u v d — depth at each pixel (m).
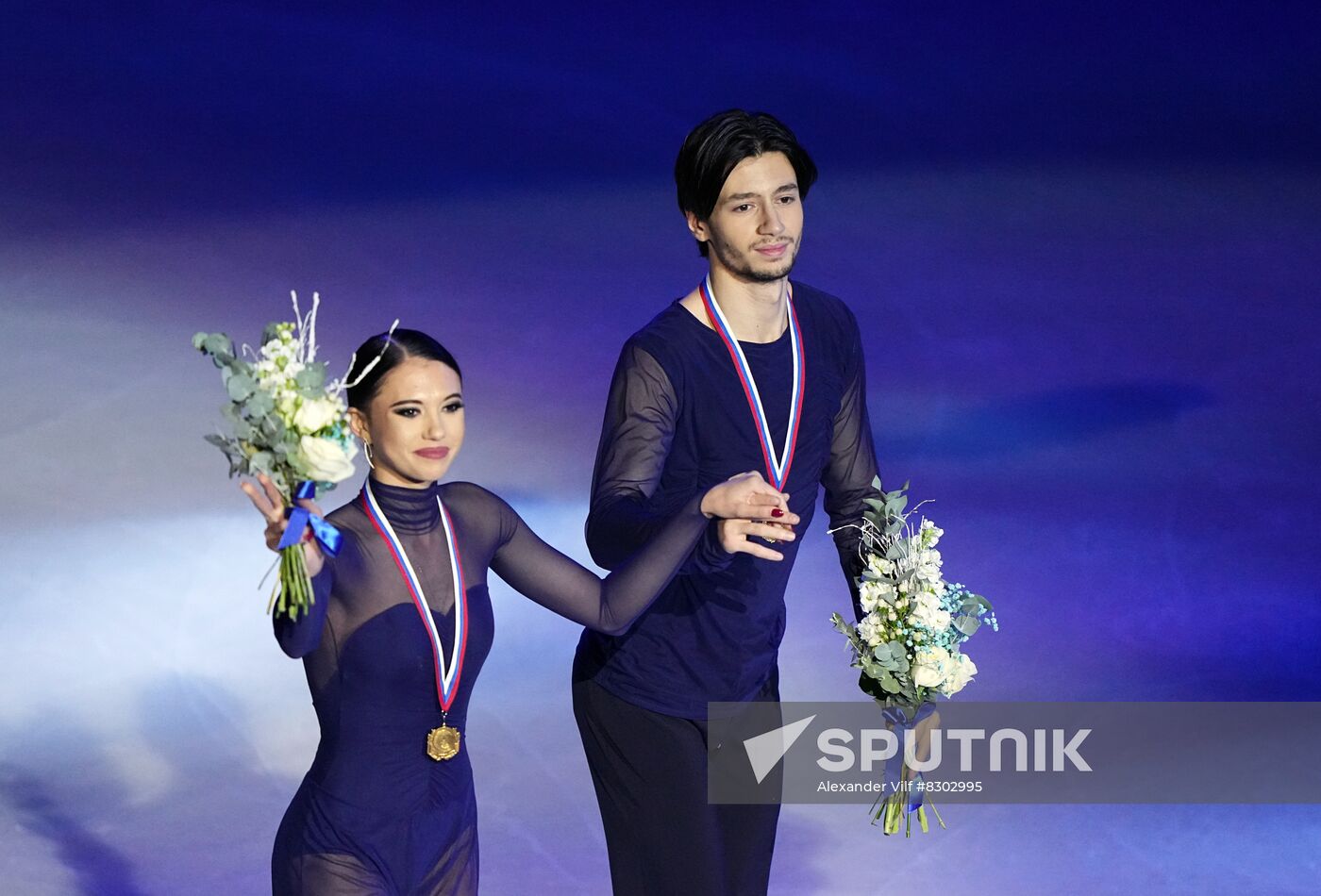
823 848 22.00
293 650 14.33
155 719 24.92
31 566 29.73
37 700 25.31
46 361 40.53
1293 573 31.44
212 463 34.84
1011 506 34.06
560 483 34.16
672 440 17.98
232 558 30.36
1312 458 37.25
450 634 15.52
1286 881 21.11
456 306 45.25
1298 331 45.34
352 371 15.25
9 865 20.84
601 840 22.17
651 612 17.77
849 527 19.52
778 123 17.52
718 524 16.20
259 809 22.55
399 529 15.34
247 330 42.97
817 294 19.03
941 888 20.91
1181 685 27.11
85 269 46.97
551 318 44.69
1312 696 26.78
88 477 33.97
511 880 21.06
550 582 16.33
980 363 42.59
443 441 15.16
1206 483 35.69
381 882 15.23
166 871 20.92
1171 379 41.91
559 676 27.12
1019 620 29.30
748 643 18.11
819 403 18.64
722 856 18.25
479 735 25.09
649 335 17.91
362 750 15.18
